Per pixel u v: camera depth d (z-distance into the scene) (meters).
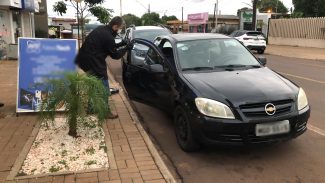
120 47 7.69
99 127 6.14
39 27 33.19
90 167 4.83
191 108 5.25
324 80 12.67
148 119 7.56
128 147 5.53
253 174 4.90
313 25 34.97
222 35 7.26
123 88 10.33
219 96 5.09
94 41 6.79
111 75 13.08
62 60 7.23
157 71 6.40
